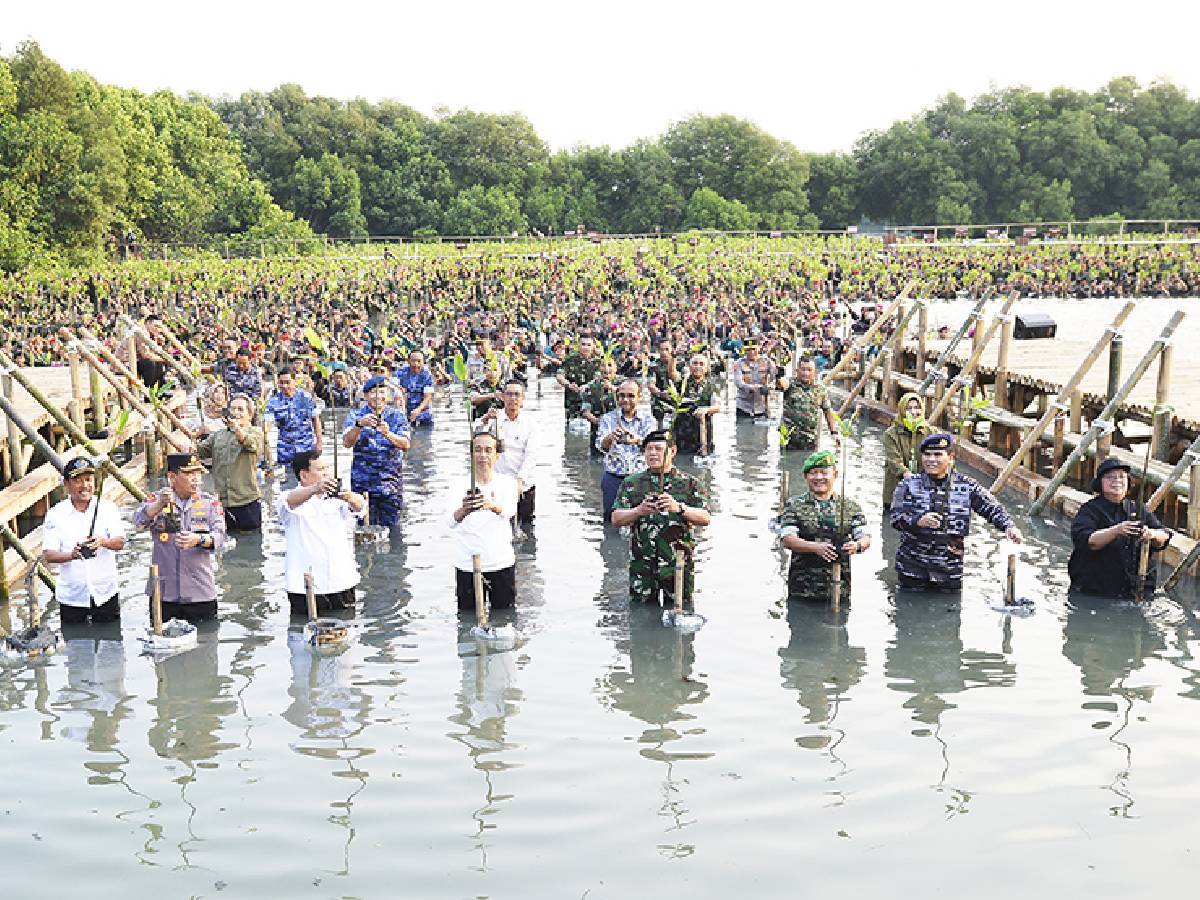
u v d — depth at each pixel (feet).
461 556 40.52
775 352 108.99
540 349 112.47
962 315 193.47
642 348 104.32
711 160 465.06
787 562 46.34
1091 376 67.05
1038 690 33.47
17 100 230.27
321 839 25.53
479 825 26.05
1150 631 38.37
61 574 39.34
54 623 39.91
